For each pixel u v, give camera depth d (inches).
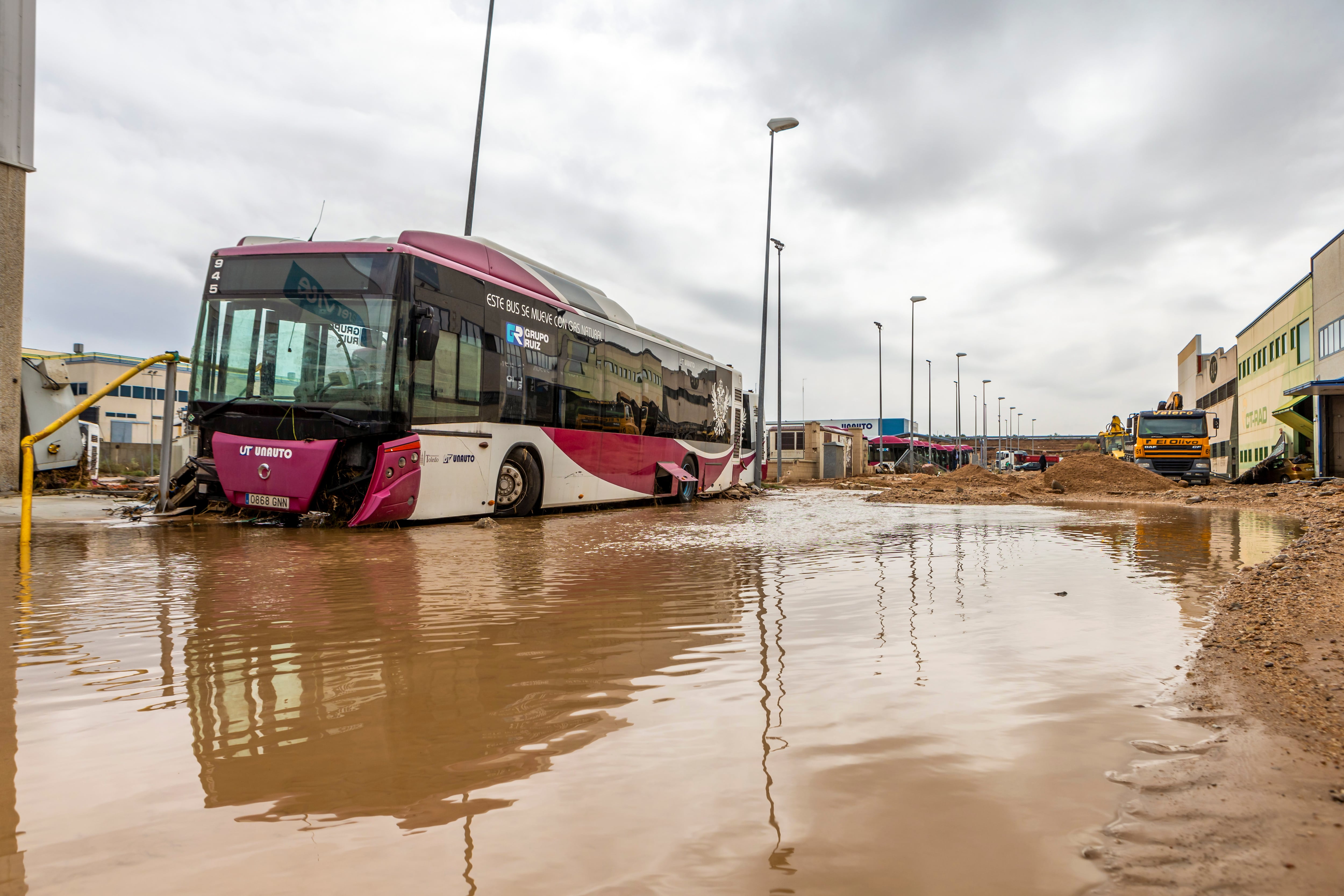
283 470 381.4
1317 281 1644.9
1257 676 127.0
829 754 91.4
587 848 68.6
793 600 202.8
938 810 76.1
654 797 79.4
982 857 67.0
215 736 98.6
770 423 2164.1
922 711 108.3
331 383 385.7
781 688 120.5
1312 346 1680.6
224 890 62.4
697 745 94.7
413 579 235.6
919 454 3171.8
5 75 606.9
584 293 591.2
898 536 390.6
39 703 112.3
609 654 142.9
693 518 514.6
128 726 102.5
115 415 2041.1
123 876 64.6
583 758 90.5
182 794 81.0
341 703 112.8
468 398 443.8
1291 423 1263.5
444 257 439.8
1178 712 108.2
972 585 229.8
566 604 195.9
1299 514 568.4
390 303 386.9
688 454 749.3
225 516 424.2
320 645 150.0
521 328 497.7
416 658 140.3
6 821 74.8
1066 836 71.0
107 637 156.0
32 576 233.5
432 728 101.8
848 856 67.1
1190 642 153.4
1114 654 142.6
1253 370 2202.3
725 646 149.6
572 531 409.4
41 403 666.8
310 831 72.5
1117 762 89.1
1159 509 653.9
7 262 620.4
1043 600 203.0
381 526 393.1
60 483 676.7
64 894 61.7
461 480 438.6
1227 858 66.9
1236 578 243.6
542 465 523.2
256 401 389.7
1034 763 88.7
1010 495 841.5
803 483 1536.7
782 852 67.6
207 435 404.8
